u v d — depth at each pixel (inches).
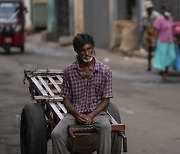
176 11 679.7
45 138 235.5
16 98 427.5
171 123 342.3
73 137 204.5
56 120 226.1
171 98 434.9
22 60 734.5
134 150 279.4
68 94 216.5
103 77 215.2
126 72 601.6
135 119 353.7
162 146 287.9
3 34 838.5
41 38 1187.9
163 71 536.4
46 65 668.1
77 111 212.7
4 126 331.0
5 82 514.6
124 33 784.3
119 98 433.7
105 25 876.6
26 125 240.4
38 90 250.7
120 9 825.5
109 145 210.8
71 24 1078.4
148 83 518.6
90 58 210.4
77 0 1020.5
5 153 271.1
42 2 1310.3
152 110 385.4
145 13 698.8
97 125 211.3
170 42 529.0
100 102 216.8
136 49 770.2
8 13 852.6
